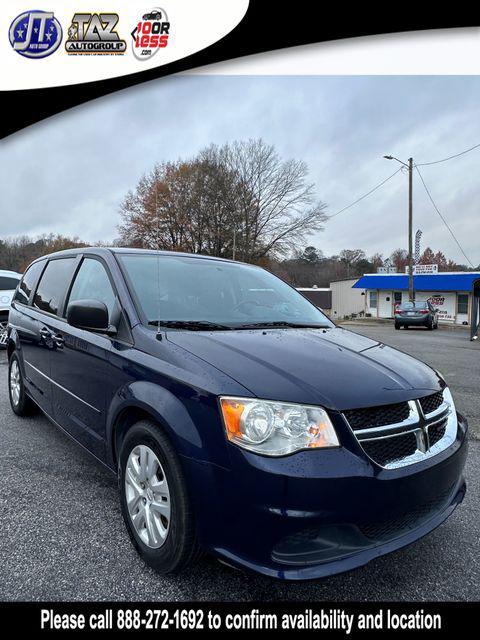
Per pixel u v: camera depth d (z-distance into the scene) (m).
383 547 1.93
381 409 2.03
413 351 11.61
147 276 3.01
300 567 1.80
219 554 1.89
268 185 44.75
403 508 1.96
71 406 3.18
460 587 2.19
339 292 49.78
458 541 2.58
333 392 1.99
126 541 2.50
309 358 2.30
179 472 2.02
